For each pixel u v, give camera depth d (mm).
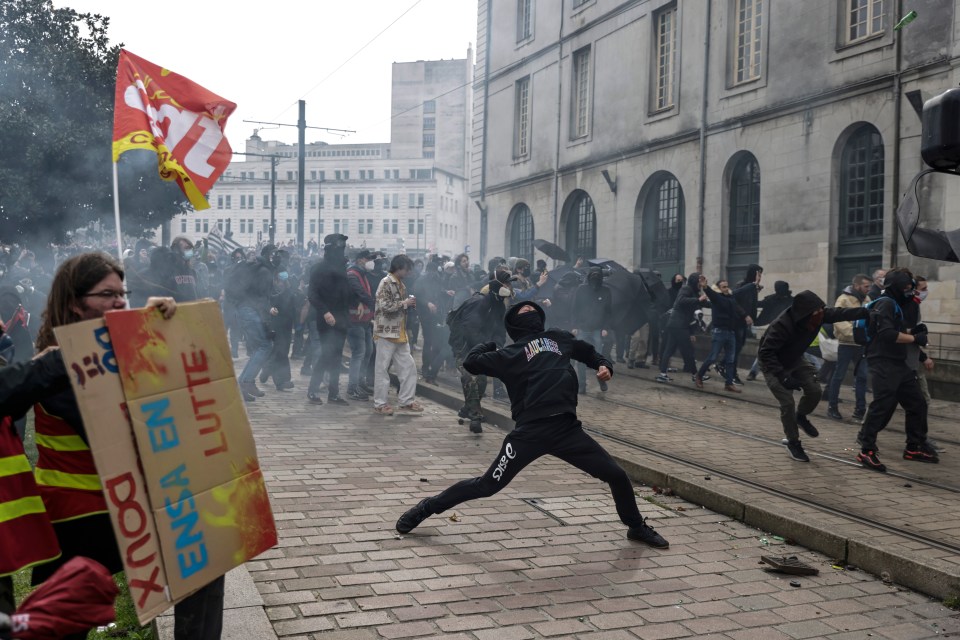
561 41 26359
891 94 15156
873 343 7711
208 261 16750
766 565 5062
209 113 4496
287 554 4992
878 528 5680
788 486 6824
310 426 9078
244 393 10656
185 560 2748
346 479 6848
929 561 4801
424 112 126812
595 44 24672
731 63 19359
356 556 4992
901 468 7602
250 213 117500
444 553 5105
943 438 9195
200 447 2852
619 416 10180
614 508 6266
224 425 2955
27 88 17344
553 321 13070
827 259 16562
